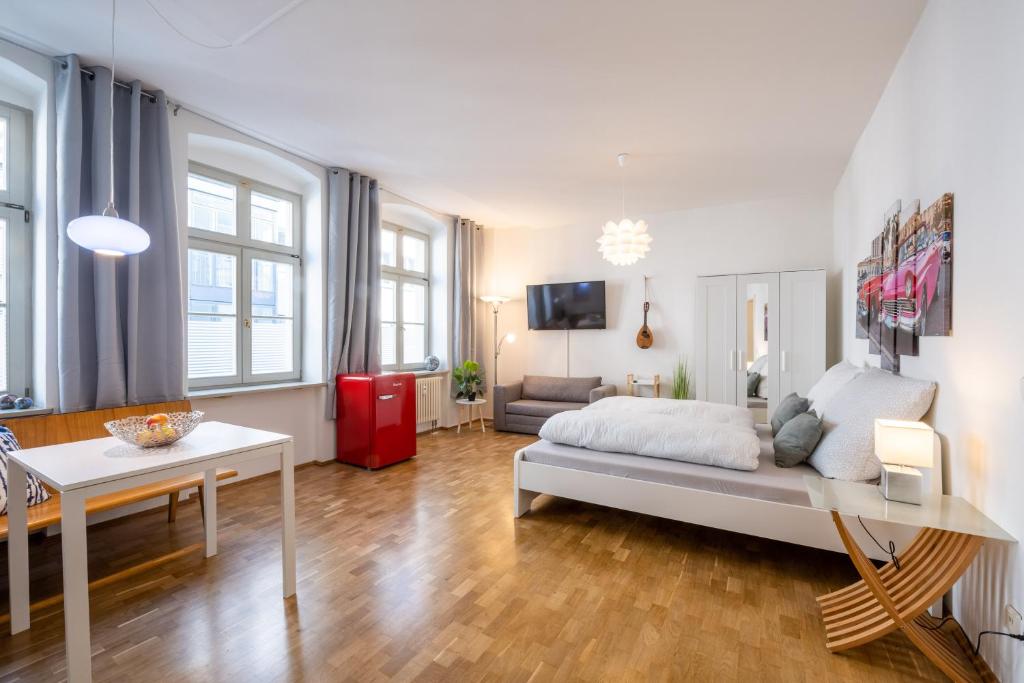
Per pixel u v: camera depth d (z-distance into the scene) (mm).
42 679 1539
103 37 2367
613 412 3145
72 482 1444
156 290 2951
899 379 2240
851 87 2748
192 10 2129
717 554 2465
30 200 2686
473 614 1900
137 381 2879
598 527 2814
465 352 5977
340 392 4195
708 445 2551
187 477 2568
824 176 4344
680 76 2631
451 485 3602
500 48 2377
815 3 2031
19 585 1773
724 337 4961
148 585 2111
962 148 1746
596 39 2291
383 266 5238
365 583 2143
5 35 2359
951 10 1825
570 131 3379
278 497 3287
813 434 2480
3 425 2295
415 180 4555
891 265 2584
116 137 2801
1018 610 1381
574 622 1852
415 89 2812
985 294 1586
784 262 5055
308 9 2094
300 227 4285
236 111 3150
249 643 1708
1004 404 1466
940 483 1876
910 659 1648
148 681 1516
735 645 1717
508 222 6238
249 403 3650
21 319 2641
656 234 5730
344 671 1569
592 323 5965
